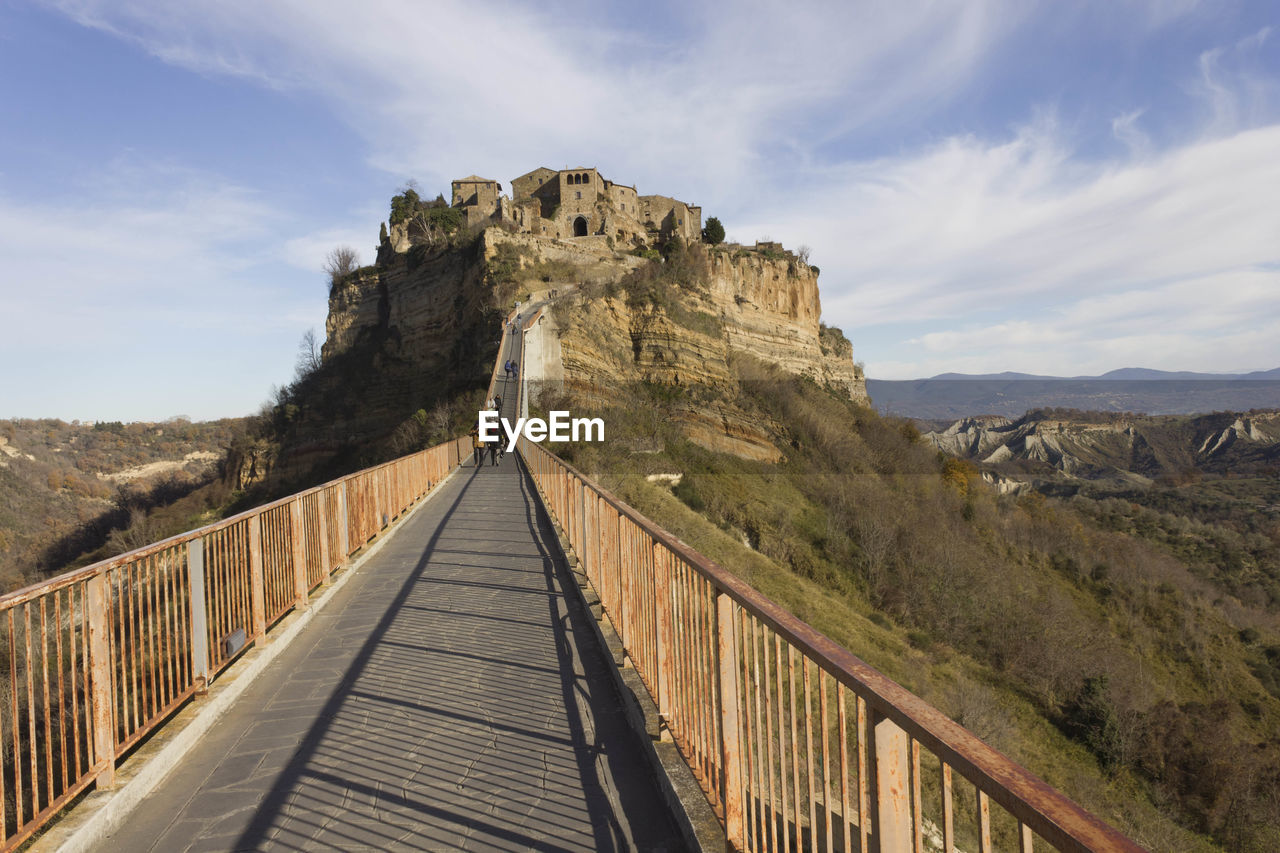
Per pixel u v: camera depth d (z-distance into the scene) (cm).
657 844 338
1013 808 123
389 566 957
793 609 2905
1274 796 2216
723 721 313
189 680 491
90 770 369
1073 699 2739
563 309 5484
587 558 777
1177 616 4366
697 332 6706
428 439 3453
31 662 331
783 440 6328
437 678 556
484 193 8131
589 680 545
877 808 177
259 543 616
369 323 7762
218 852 341
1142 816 2223
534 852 332
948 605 3650
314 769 419
